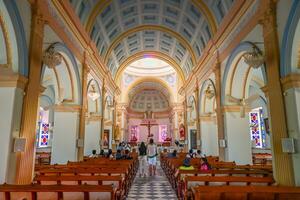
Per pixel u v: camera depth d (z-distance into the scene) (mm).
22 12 4992
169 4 11664
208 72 11133
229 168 6680
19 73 4824
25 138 4902
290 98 4848
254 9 6312
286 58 4910
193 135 16734
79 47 8859
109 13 11133
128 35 13992
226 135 8547
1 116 4660
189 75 15727
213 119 12867
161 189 7504
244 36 6992
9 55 4840
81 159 8844
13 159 4684
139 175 10781
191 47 13602
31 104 5223
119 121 23156
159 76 23984
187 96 17109
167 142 23938
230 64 8164
